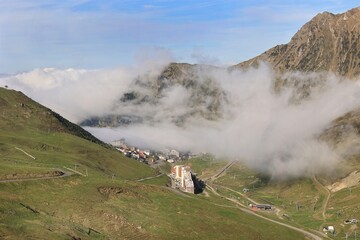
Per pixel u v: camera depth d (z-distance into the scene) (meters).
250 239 166.75
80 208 145.00
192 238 148.38
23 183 152.75
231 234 166.25
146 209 166.50
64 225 121.56
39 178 164.25
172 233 148.00
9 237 100.75
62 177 172.62
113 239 127.69
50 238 105.69
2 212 120.81
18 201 136.00
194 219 169.12
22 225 111.75
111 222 141.12
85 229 127.94
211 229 164.62
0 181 149.62
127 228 141.12
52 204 143.25
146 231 142.25
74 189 163.88
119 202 164.75
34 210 131.75
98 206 151.38
